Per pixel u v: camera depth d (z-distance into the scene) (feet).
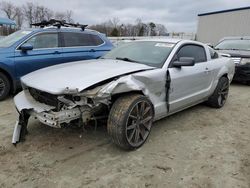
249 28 79.87
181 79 13.14
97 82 9.84
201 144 11.94
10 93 19.70
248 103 19.79
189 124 14.48
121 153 10.77
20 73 18.25
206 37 95.45
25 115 11.24
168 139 12.34
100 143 11.57
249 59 26.61
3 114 15.11
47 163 9.82
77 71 11.14
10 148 10.83
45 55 19.42
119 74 10.71
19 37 18.94
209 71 15.84
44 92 10.17
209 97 17.34
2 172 9.15
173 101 13.02
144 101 10.97
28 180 8.77
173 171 9.59
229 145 11.96
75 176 9.07
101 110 10.73
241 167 10.02
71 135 12.25
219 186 8.79
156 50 13.70
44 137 11.94
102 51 23.22
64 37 20.92
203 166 10.00
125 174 9.30
